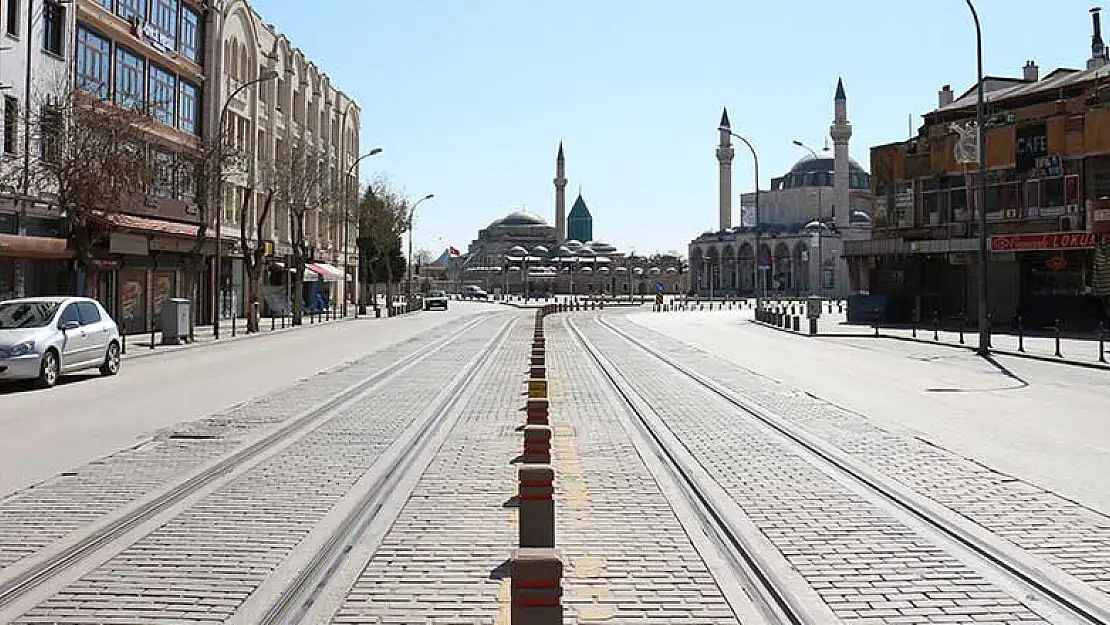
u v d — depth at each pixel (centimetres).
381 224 7556
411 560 658
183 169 3766
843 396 1716
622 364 2464
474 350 3009
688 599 577
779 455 1090
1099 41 5200
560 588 374
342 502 842
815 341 3569
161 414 1449
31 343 1791
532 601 372
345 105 7500
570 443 1177
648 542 708
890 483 923
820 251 11894
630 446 1153
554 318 6247
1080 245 3741
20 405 1564
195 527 752
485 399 1653
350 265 8112
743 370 2281
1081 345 3064
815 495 873
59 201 2752
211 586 602
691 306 9594
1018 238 3947
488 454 1091
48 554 674
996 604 569
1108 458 1066
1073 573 630
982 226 2833
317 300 6550
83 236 2767
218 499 855
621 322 5559
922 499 852
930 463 1034
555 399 1661
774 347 3206
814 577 622
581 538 719
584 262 17438
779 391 1802
